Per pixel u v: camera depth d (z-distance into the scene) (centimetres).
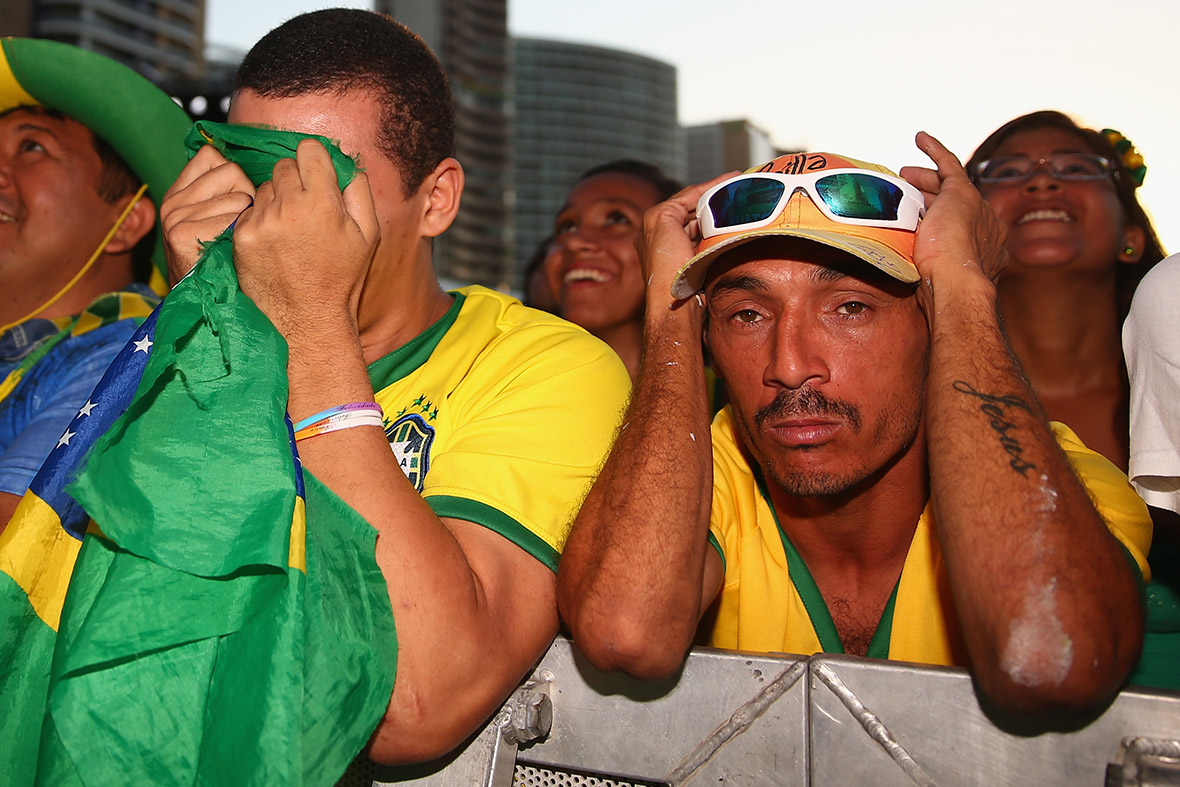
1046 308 265
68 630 118
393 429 163
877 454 149
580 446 156
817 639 165
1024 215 265
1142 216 274
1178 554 174
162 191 236
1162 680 169
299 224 135
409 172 169
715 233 155
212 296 127
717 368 162
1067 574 115
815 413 146
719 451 178
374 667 120
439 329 175
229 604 118
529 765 138
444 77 183
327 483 128
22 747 127
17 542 130
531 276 504
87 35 9825
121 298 214
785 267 148
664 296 164
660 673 130
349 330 137
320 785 115
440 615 124
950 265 145
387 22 179
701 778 127
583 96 13362
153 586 116
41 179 232
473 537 139
